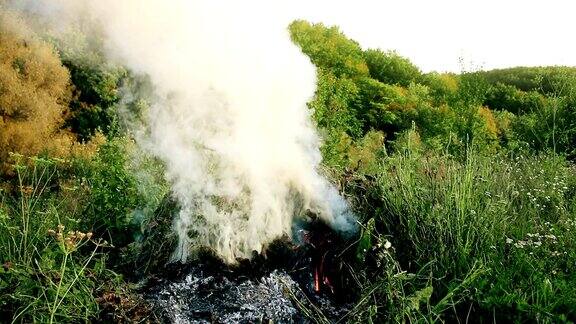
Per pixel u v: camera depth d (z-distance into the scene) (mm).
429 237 2910
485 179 3680
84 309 2117
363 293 2475
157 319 2160
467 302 2484
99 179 3309
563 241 3088
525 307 2312
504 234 3027
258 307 2332
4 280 2160
